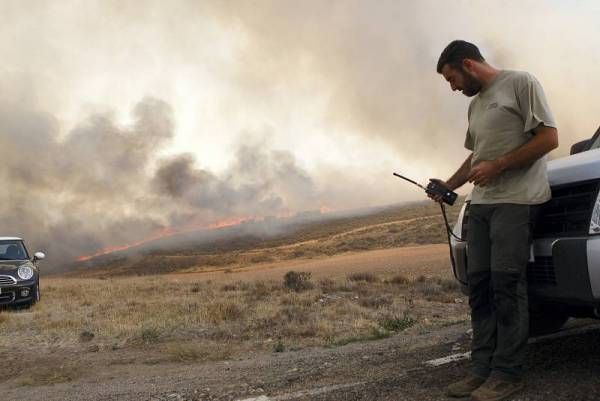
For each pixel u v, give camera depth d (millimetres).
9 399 4750
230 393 3998
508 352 3107
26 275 11859
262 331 7766
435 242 45312
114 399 4285
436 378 3650
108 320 9258
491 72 3328
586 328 4852
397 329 7156
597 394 2934
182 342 7254
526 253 3178
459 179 3828
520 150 3096
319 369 4492
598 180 3096
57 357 6691
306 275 15938
